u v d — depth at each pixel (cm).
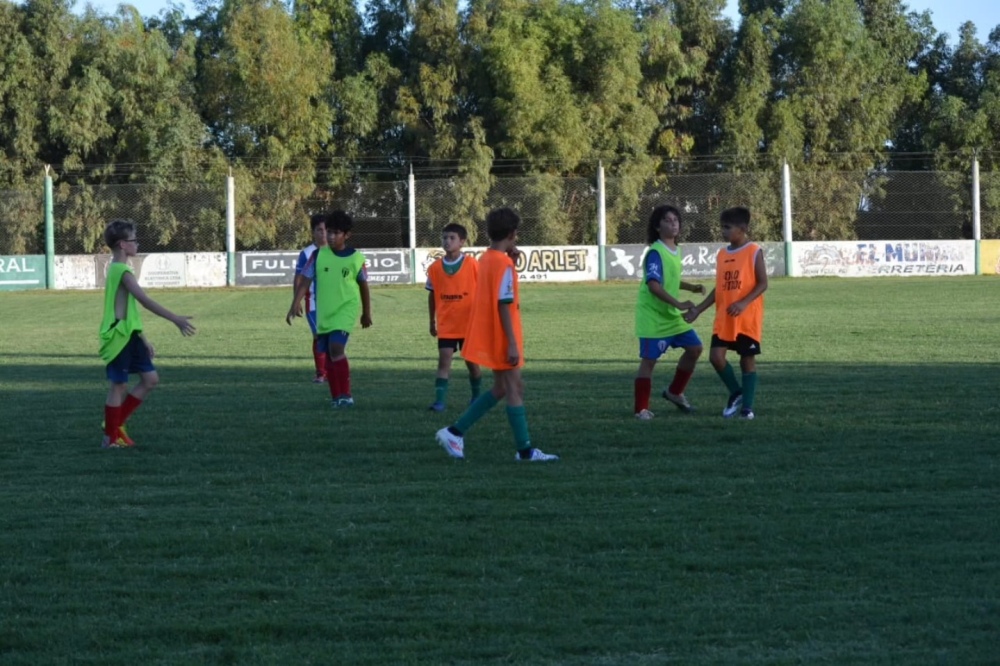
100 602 614
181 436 1133
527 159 5841
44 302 4203
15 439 1122
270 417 1261
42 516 797
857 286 4469
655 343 1216
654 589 626
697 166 6225
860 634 555
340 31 6438
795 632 559
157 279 5197
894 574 646
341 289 1354
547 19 6053
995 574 643
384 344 2275
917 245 5500
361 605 605
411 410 1315
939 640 546
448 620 580
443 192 5441
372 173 5919
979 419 1165
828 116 6291
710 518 768
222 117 5944
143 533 745
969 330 2331
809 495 834
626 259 5447
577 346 2159
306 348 2228
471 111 6106
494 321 966
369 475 930
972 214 5559
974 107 6519
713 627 567
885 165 6469
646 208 5647
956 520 755
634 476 910
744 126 6222
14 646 555
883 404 1284
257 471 954
